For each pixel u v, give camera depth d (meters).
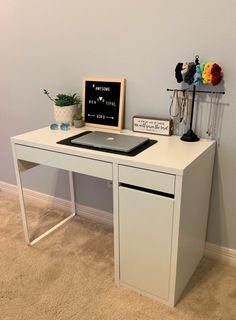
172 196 1.30
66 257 1.84
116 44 1.72
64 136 1.71
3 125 2.43
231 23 1.39
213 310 1.45
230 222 1.70
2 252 1.89
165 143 1.55
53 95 2.08
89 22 1.76
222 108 1.53
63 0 1.80
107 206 2.13
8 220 2.26
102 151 1.45
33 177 2.45
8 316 1.44
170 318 1.41
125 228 1.47
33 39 2.01
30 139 1.66
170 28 1.53
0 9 2.06
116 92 1.78
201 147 1.49
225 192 1.66
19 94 2.24
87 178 2.14
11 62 2.17
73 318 1.42
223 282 1.63
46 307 1.48
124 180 1.38
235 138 1.54
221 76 1.47
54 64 1.99
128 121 1.83
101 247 1.93
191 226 1.49
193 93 1.52
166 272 1.42
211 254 1.81
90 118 1.91
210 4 1.41
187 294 1.55
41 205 2.48
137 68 1.69
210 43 1.46
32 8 1.93
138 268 1.51
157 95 1.69
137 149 1.46
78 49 1.86
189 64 1.45
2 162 2.59
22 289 1.60
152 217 1.36
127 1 1.60
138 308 1.47
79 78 1.93
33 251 1.90
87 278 1.67
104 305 1.49
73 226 2.17
